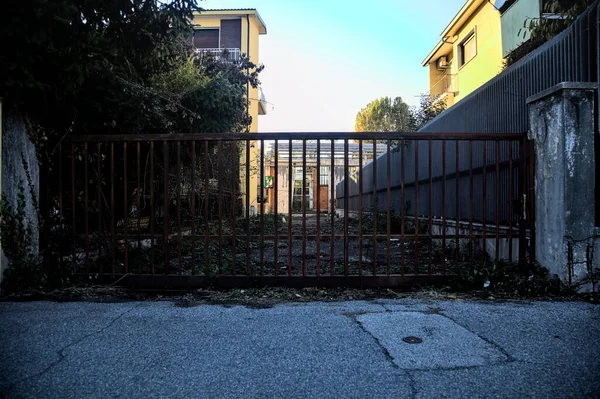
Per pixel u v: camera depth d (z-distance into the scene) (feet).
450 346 9.64
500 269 15.17
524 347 9.57
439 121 27.14
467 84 54.49
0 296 14.24
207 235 15.33
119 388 7.70
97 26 15.88
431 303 13.47
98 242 16.43
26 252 14.98
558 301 13.51
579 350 9.37
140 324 11.37
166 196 15.37
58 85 14.48
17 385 7.80
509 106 18.48
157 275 15.28
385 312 12.42
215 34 63.98
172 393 7.50
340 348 9.55
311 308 12.94
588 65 14.10
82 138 15.52
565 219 13.93
